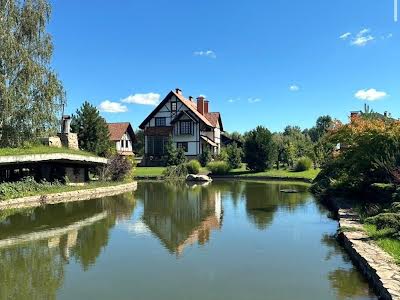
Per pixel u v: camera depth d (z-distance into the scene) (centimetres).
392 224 1096
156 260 1100
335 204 1870
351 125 2136
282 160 5284
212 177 4678
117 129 5947
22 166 2658
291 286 891
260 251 1185
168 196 2734
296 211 1947
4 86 2598
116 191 3102
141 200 2506
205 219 1750
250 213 1902
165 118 6078
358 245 1045
